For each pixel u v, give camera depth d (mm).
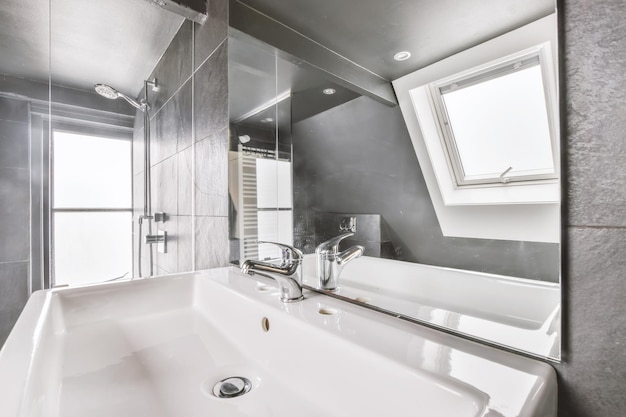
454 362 396
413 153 580
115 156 1609
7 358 454
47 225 1438
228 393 564
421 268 560
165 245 1628
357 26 668
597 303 354
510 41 438
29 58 1385
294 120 834
